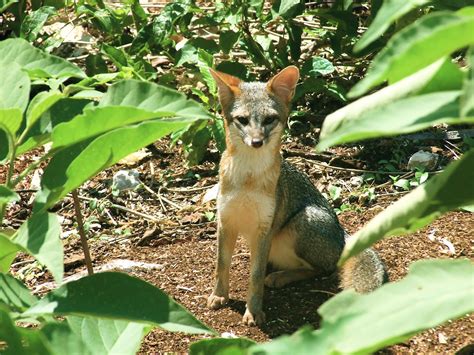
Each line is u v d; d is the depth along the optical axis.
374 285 5.46
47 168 2.60
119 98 2.49
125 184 7.27
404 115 1.63
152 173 7.54
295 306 5.55
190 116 2.40
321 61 7.52
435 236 6.20
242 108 5.48
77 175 2.52
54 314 2.26
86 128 2.43
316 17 8.33
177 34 8.48
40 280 5.99
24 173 2.60
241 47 8.04
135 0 8.29
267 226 5.48
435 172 7.18
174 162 7.71
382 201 6.90
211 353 2.43
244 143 5.36
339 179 7.29
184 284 5.82
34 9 8.49
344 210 6.82
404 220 1.92
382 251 6.04
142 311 2.31
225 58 8.48
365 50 7.54
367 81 1.54
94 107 2.39
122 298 2.32
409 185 7.02
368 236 1.97
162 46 8.24
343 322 1.54
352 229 6.48
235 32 7.82
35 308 2.30
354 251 1.99
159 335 5.04
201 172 7.54
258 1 7.60
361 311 1.60
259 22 7.95
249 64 8.48
